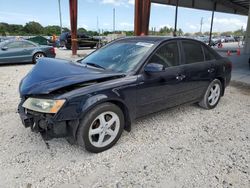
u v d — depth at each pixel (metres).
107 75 3.03
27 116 2.84
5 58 10.04
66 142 3.26
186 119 4.22
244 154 3.09
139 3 10.26
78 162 2.82
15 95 5.43
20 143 3.20
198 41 4.37
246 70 9.94
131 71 3.27
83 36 21.94
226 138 3.52
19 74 8.19
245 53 19.41
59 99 2.63
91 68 3.32
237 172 2.70
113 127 3.14
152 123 4.00
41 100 2.71
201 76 4.28
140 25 10.52
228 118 4.33
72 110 2.67
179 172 2.67
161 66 3.17
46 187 2.38
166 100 3.75
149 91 3.40
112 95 2.95
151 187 2.42
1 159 2.82
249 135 3.65
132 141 3.35
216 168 2.77
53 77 2.90
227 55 17.34
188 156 3.00
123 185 2.44
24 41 10.66
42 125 2.73
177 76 3.78
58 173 2.60
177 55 3.88
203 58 4.43
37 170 2.64
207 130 3.78
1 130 3.57
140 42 3.79
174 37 3.94
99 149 3.01
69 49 21.45
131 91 3.16
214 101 4.82
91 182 2.48
